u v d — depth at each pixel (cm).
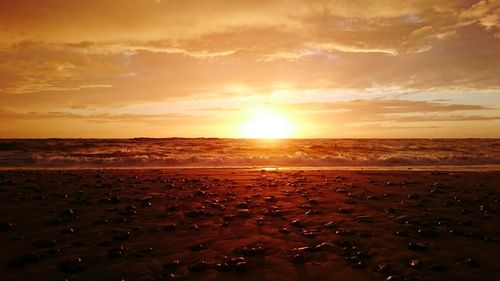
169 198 1229
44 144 3838
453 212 1053
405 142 4997
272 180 1631
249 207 1112
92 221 952
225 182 1570
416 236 833
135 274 635
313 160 2523
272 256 723
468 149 3897
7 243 788
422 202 1181
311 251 745
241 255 728
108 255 720
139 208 1094
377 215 1016
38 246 770
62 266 664
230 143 4572
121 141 4572
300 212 1054
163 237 834
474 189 1437
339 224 932
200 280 617
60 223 934
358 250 748
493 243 791
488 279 614
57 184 1478
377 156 2912
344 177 1734
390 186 1480
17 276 625
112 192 1324
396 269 653
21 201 1160
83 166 2267
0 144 3628
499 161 2664
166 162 2427
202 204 1147
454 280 610
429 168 2266
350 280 616
